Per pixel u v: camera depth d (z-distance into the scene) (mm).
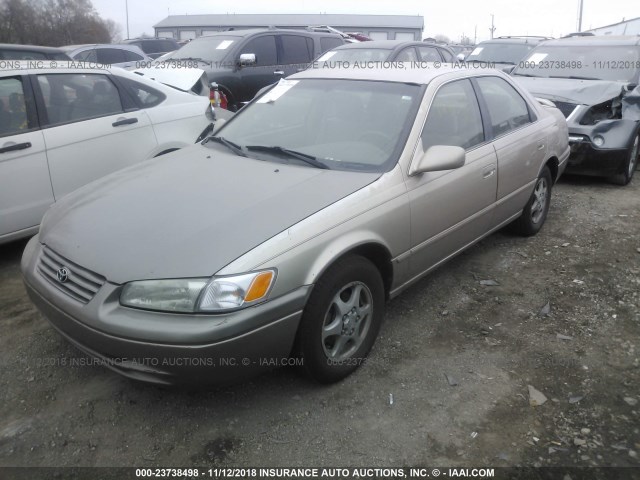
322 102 3855
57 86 4922
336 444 2631
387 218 3105
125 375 2607
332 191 2996
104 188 3346
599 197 6340
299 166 3340
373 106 3672
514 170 4332
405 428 2729
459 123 3887
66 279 2732
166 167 3547
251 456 2568
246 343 2488
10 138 4508
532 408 2854
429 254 3600
